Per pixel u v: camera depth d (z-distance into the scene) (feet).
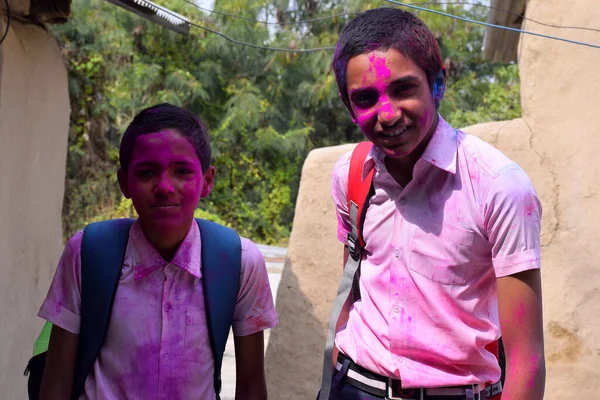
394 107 6.33
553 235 12.82
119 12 60.49
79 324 6.68
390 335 6.81
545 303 12.67
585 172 12.68
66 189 55.06
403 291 6.81
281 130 68.95
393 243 6.91
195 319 6.70
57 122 16.90
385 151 6.57
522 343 6.25
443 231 6.61
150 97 63.10
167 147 6.50
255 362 7.18
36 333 15.83
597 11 12.84
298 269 14.84
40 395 6.72
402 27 6.39
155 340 6.61
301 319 14.67
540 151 13.16
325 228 14.75
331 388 7.48
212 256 6.82
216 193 66.59
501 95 62.59
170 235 6.62
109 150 57.93
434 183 6.72
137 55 63.16
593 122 12.70
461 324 6.62
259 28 65.62
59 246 17.19
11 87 14.49
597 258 12.42
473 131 13.78
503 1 19.49
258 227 67.82
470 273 6.61
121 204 57.31
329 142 70.33
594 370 12.25
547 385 12.49
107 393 6.53
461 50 67.31
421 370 6.72
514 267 6.24
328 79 65.16
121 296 6.64
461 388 6.72
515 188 6.28
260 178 67.92
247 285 6.99
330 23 66.33
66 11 15.93
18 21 15.44
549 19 13.34
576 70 12.97
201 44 64.75
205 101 66.39
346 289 7.50
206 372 6.75
